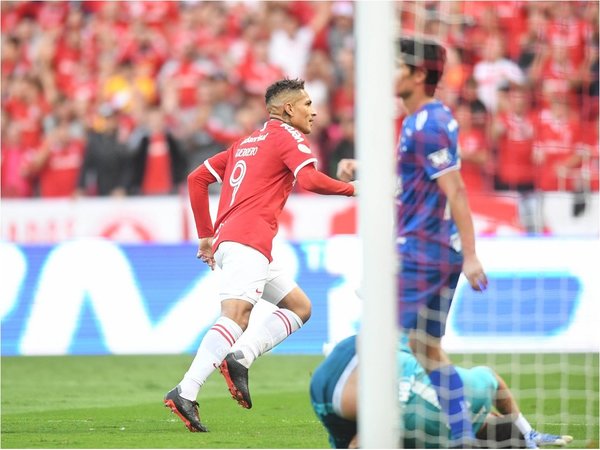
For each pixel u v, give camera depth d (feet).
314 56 150.82
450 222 52.95
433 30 139.54
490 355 102.94
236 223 61.98
